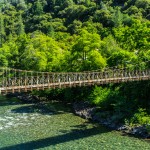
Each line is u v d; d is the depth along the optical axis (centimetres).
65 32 14525
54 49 9150
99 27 13075
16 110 6600
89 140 4616
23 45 10056
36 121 5669
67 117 5975
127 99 5991
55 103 7338
